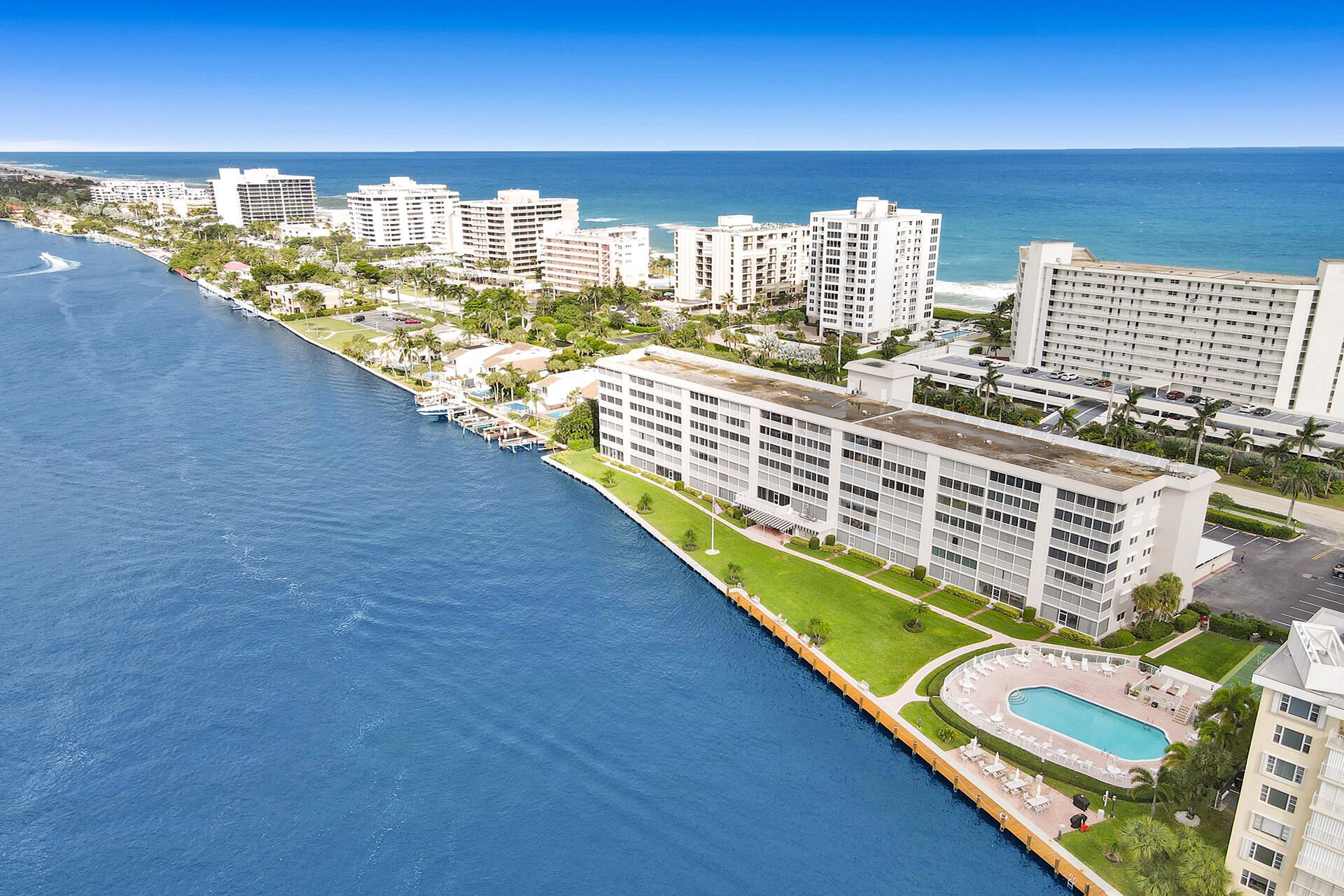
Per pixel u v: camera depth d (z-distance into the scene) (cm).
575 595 13075
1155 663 10756
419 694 10738
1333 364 18075
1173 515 11194
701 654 11556
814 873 8100
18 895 7881
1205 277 19675
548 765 9525
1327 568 13175
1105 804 8462
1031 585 11788
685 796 9056
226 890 7975
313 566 14012
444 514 16038
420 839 8538
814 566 13612
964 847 8350
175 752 9731
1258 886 6969
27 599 12988
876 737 9925
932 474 12644
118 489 17225
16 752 9706
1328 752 6247
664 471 17538
